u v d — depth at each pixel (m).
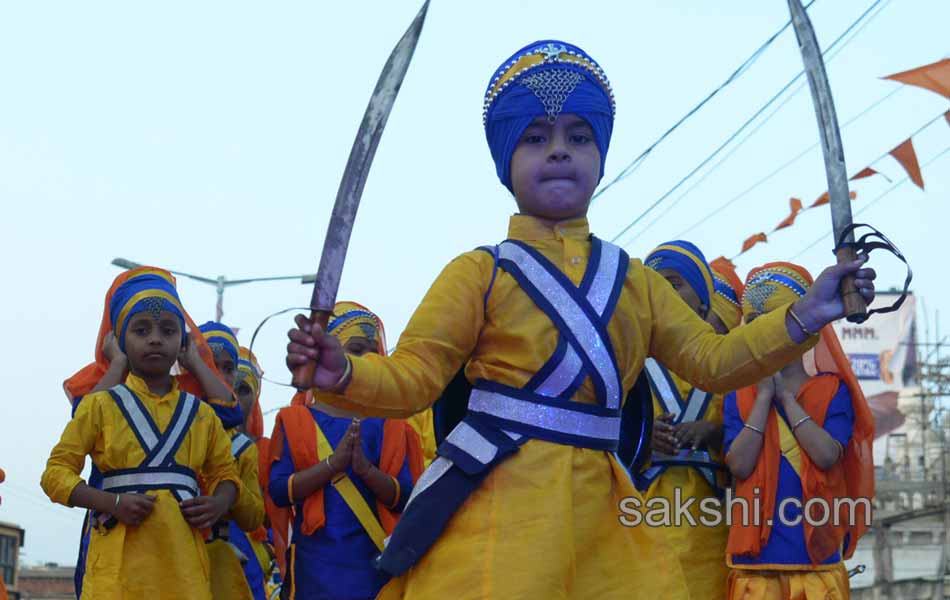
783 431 6.31
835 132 3.68
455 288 3.93
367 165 3.51
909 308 42.41
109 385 6.65
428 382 3.84
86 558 6.36
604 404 3.87
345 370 3.60
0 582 6.59
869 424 6.41
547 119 4.06
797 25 3.71
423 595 3.73
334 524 6.77
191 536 6.23
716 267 8.12
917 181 7.02
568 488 3.75
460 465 3.80
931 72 5.91
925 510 26.30
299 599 6.77
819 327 3.74
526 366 3.85
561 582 3.67
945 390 36.03
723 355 3.92
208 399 7.28
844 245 3.68
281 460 6.99
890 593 25.88
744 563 6.27
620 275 3.98
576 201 4.07
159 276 6.57
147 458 6.23
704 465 6.50
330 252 3.52
